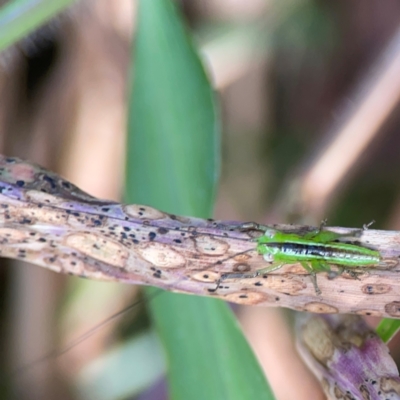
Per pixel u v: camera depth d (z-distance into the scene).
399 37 0.21
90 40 0.23
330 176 0.22
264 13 0.25
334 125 0.22
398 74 0.21
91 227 0.17
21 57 0.23
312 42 0.25
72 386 0.23
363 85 0.22
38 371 0.23
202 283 0.17
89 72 0.23
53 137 0.24
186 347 0.18
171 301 0.18
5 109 0.23
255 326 0.22
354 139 0.21
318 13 0.25
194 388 0.18
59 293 0.23
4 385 0.23
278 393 0.22
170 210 0.19
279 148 0.25
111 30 0.23
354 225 0.23
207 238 0.17
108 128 0.23
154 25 0.19
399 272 0.17
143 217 0.17
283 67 0.25
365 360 0.17
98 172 0.23
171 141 0.19
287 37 0.25
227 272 0.17
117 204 0.17
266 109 0.25
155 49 0.19
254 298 0.17
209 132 0.19
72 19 0.22
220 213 0.25
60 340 0.23
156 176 0.19
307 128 0.25
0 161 0.17
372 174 0.24
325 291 0.17
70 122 0.23
